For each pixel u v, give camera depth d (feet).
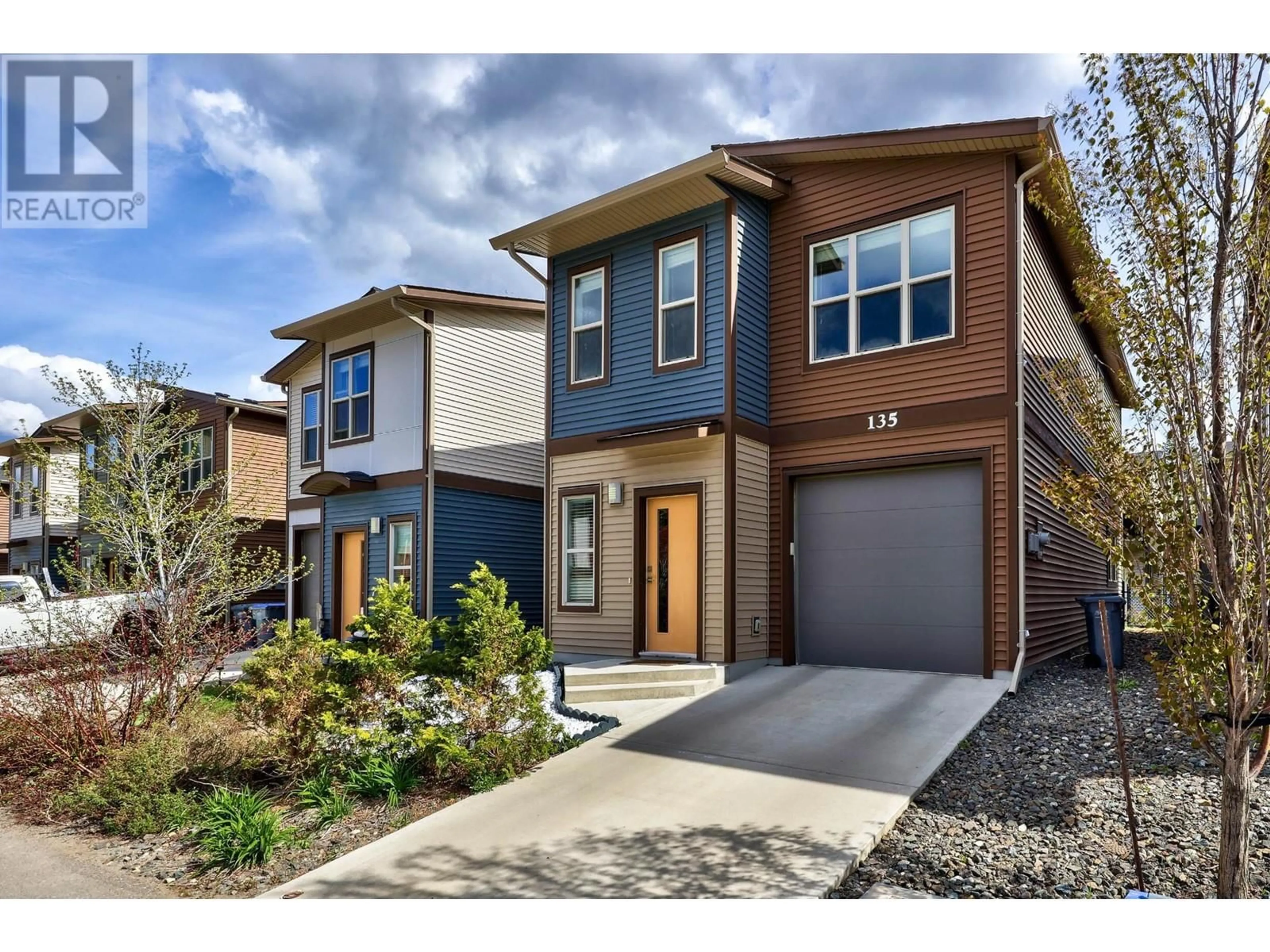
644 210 32.32
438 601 42.96
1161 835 13.89
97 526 26.45
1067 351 36.24
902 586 28.86
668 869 13.64
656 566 32.63
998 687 24.76
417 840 15.49
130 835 17.33
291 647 20.42
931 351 28.45
